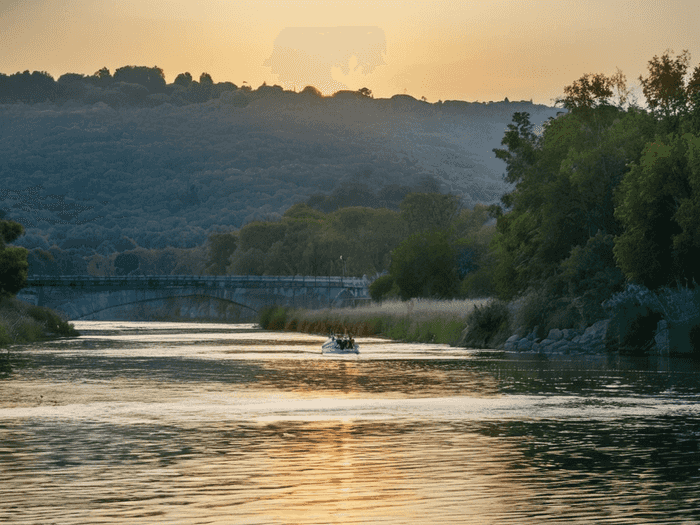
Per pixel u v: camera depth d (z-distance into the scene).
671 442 43.00
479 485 33.53
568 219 135.00
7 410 56.28
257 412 55.22
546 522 28.25
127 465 37.62
